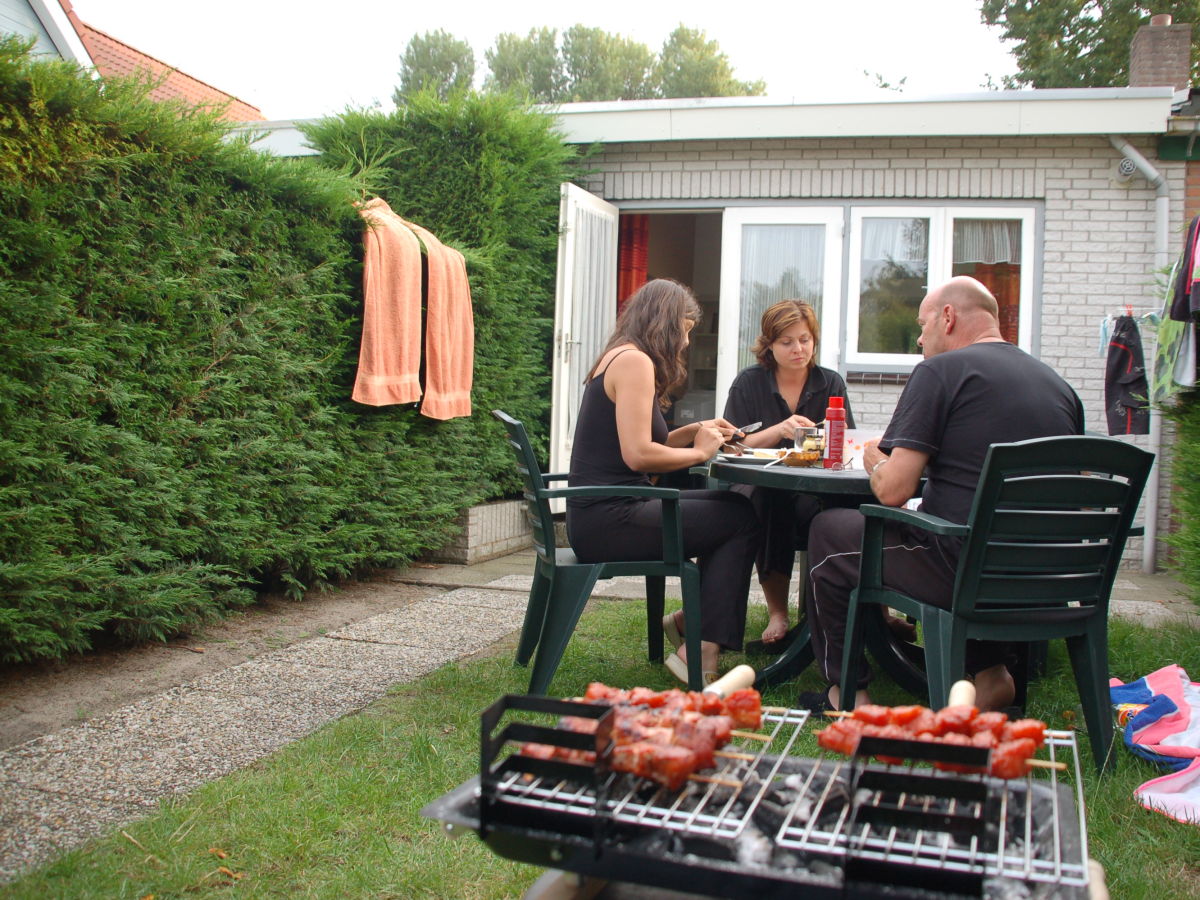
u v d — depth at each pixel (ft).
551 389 25.12
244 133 14.97
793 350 15.05
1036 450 8.63
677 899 5.21
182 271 13.71
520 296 23.44
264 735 10.16
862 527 10.49
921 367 9.84
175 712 10.88
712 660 11.62
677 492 10.77
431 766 9.01
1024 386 9.59
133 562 13.32
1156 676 10.84
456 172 22.20
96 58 37.88
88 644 12.45
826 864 4.06
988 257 24.22
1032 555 8.96
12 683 11.81
